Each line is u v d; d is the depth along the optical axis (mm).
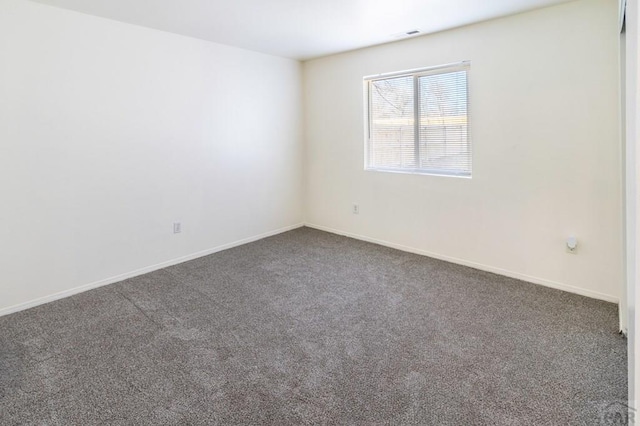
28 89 2854
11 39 2746
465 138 3678
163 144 3740
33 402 1881
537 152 3135
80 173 3188
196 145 4016
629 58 1200
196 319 2732
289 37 3812
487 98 3367
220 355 2271
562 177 3025
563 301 2908
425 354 2248
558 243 3104
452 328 2543
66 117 3066
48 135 2980
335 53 4547
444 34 3582
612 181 2797
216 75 4105
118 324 2668
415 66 3855
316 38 3852
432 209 3939
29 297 2971
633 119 1071
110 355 2281
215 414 1777
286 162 5008
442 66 3682
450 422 1708
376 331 2527
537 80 3062
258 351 2311
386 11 3027
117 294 3191
